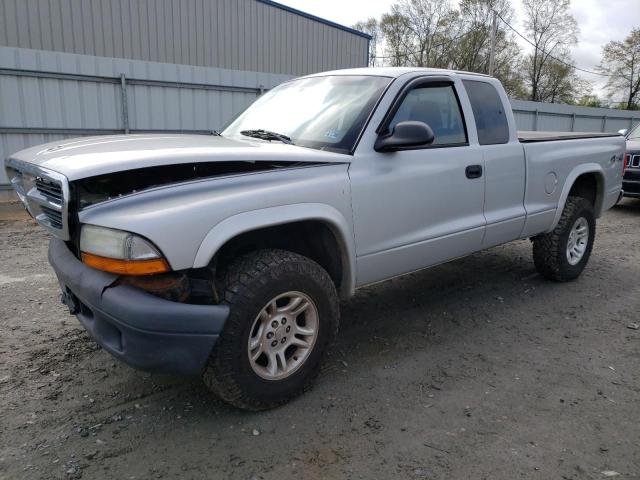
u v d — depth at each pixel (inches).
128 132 430.3
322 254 132.8
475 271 231.0
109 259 98.4
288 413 120.3
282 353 120.2
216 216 103.7
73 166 101.3
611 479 99.4
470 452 107.1
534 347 157.2
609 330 170.4
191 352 103.3
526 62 1932.8
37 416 117.0
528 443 110.3
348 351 152.8
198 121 464.1
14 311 174.7
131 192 101.6
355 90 148.5
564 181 201.5
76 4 578.6
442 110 158.9
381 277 143.1
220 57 690.2
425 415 120.4
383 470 101.4
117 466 101.5
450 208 156.6
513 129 181.6
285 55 749.3
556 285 214.5
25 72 380.2
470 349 155.3
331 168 126.5
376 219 135.7
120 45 613.6
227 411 120.6
